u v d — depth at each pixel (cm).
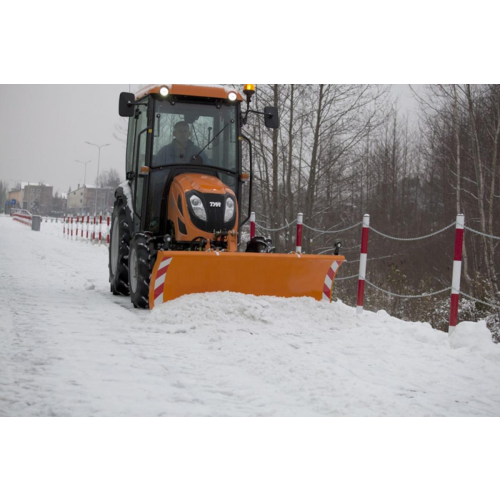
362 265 798
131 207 882
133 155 908
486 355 579
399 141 3045
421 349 598
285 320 692
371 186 2817
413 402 431
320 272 774
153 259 786
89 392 427
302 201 2155
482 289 1371
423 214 2873
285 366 509
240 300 707
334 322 710
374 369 519
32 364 495
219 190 791
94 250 2280
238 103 859
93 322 693
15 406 394
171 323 673
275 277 759
